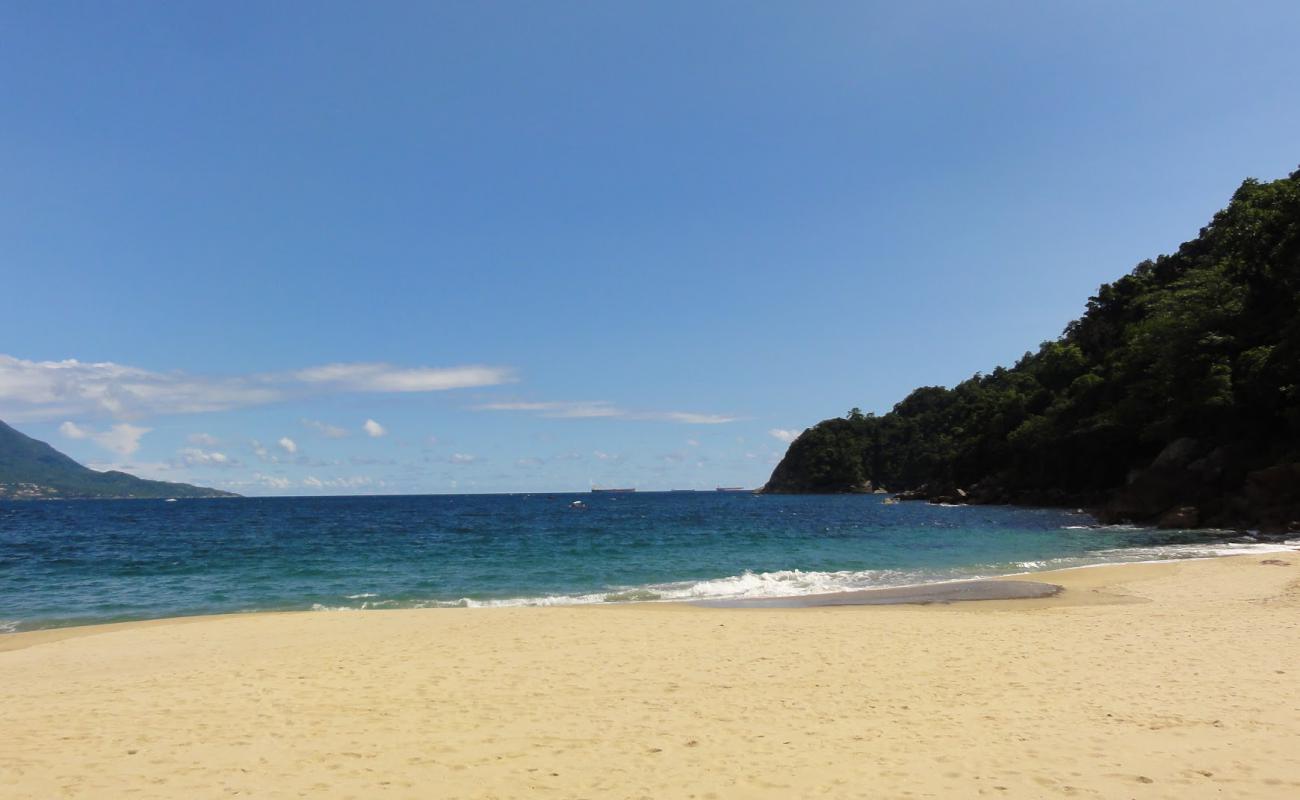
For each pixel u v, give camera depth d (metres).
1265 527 41.31
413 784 7.03
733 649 13.69
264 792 6.84
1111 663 11.95
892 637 14.67
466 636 15.38
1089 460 77.06
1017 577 25.61
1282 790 6.49
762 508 111.12
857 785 6.85
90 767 7.54
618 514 96.94
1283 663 11.63
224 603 23.73
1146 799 6.37
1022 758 7.48
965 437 111.94
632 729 8.79
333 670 12.23
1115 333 92.56
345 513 109.75
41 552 44.53
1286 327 48.84
